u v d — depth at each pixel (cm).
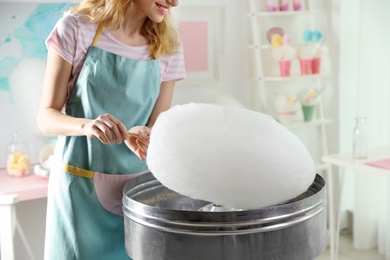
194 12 341
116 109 168
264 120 112
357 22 395
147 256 115
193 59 344
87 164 166
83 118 156
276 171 109
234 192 109
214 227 106
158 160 115
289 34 384
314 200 114
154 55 174
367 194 380
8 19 293
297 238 111
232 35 359
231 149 108
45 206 314
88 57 165
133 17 167
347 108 402
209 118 111
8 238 248
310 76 370
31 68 302
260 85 362
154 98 175
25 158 286
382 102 371
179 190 115
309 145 400
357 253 380
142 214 114
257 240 107
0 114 299
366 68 371
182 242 109
